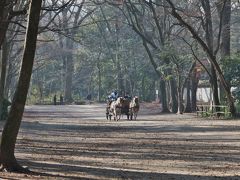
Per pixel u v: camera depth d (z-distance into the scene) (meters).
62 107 77.38
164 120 43.25
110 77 102.69
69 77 95.44
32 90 103.44
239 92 45.09
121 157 18.81
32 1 14.20
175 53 51.44
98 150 21.36
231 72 44.34
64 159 18.05
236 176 14.12
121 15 77.06
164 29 53.41
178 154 19.78
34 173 13.95
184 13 43.19
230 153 20.03
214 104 44.91
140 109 68.75
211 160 17.92
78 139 26.92
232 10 55.62
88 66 107.44
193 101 59.97
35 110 67.25
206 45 42.84
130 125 37.78
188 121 40.94
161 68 53.59
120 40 88.50
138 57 89.56
